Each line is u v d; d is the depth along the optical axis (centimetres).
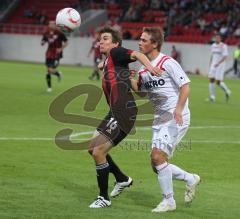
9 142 3173
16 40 12569
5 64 10762
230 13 11194
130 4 12581
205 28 11200
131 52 1952
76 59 11938
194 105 5447
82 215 1841
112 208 1952
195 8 11775
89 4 12794
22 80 7344
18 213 1841
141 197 2138
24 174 2427
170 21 11506
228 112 5009
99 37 2031
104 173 1955
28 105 4838
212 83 5838
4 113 4353
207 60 10619
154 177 2491
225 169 2708
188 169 2681
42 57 12262
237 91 7375
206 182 2434
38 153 2900
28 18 13000
